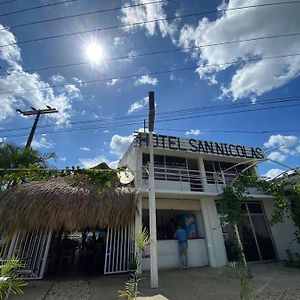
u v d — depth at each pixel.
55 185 9.46
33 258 8.77
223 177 13.23
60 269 10.56
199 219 12.56
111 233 9.85
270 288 7.05
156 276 7.37
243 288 5.76
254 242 12.55
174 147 13.23
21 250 8.72
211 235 11.95
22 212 8.39
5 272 4.25
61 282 8.15
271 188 10.88
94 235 13.59
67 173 10.41
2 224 8.40
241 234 12.49
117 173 10.62
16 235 8.78
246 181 10.53
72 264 11.96
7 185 10.24
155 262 7.52
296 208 11.20
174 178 13.13
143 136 12.83
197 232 12.34
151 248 7.64
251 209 13.38
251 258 12.12
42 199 8.65
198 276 8.95
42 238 9.13
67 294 6.71
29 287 7.45
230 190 10.58
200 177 13.34
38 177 10.33
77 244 17.17
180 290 6.96
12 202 8.56
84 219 8.73
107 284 7.86
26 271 7.48
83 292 6.91
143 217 11.27
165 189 12.02
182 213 12.79
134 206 9.68
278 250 12.68
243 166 15.24
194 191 12.45
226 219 10.38
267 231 13.20
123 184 11.38
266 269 10.18
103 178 10.20
